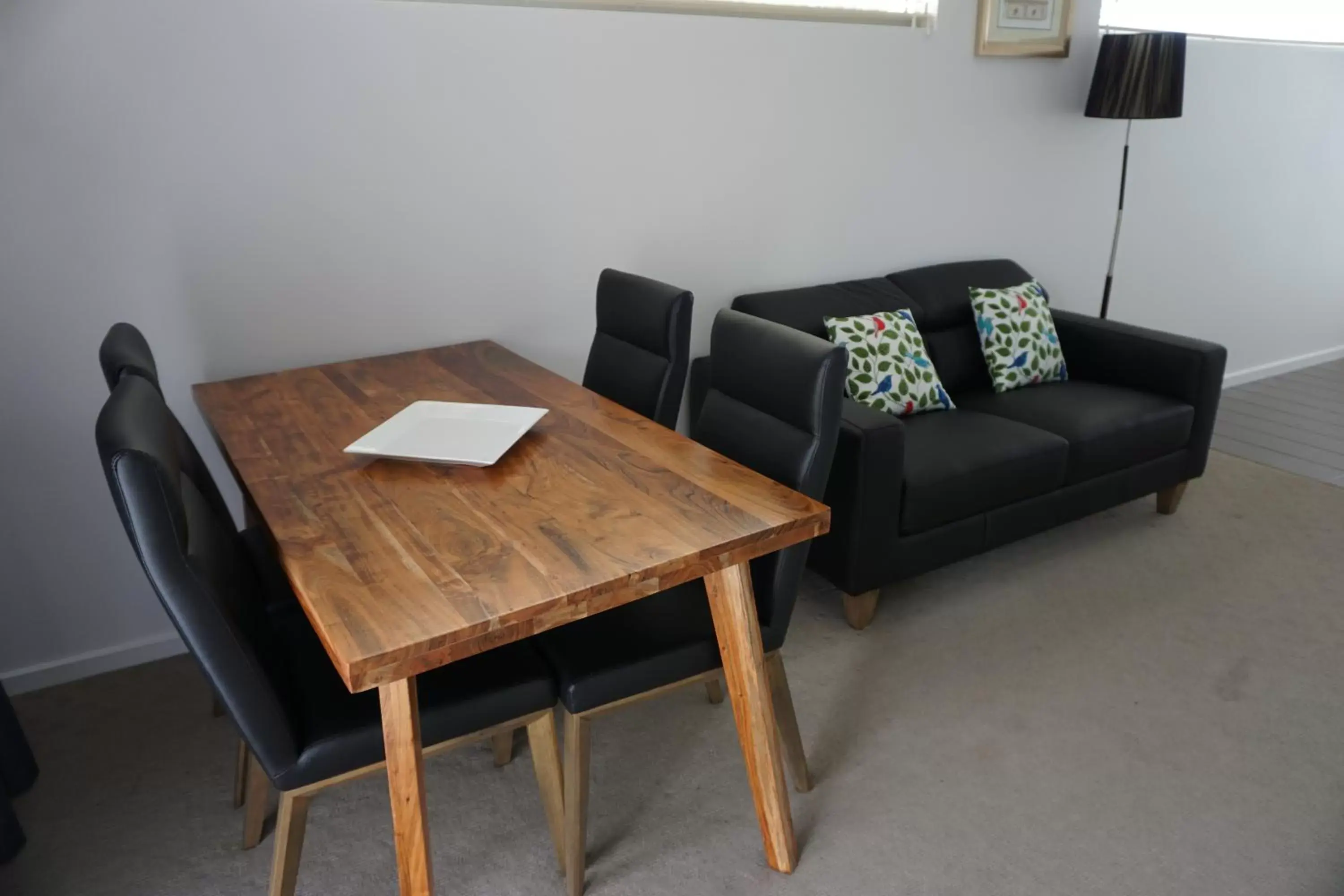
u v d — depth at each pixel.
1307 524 3.11
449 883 1.72
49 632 2.31
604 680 1.58
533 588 1.25
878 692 2.25
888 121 3.13
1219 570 2.81
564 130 2.56
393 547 1.37
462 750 2.10
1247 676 2.29
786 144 2.95
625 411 1.95
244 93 2.15
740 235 2.96
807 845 1.79
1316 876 1.70
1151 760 2.01
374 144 2.32
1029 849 1.77
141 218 2.13
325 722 1.43
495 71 2.41
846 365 1.62
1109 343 3.18
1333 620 2.54
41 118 1.98
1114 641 2.45
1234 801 1.89
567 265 2.69
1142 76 3.22
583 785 1.62
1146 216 3.95
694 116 2.75
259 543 1.99
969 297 3.26
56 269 2.08
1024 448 2.61
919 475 2.42
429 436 1.78
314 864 1.77
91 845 1.82
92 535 2.30
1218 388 3.00
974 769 1.98
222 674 1.29
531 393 2.10
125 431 1.20
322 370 2.30
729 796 1.93
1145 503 3.29
